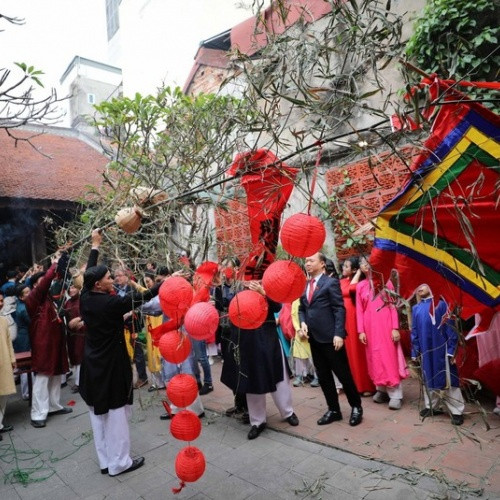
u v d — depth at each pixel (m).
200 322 1.92
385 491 2.68
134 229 2.63
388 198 5.15
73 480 3.27
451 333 3.46
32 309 4.70
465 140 1.98
